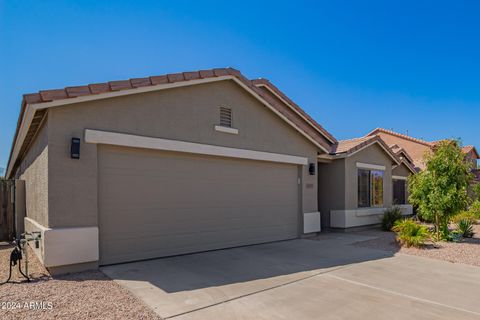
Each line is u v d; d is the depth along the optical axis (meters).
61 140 6.87
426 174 12.27
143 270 7.24
